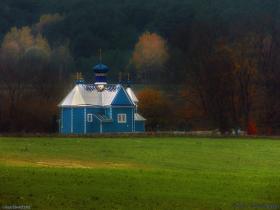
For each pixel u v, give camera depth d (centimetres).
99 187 11781
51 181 12238
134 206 10212
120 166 18700
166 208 10131
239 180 13375
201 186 12319
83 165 18762
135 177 13250
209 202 10700
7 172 13438
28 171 13750
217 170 18175
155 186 12131
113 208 10012
